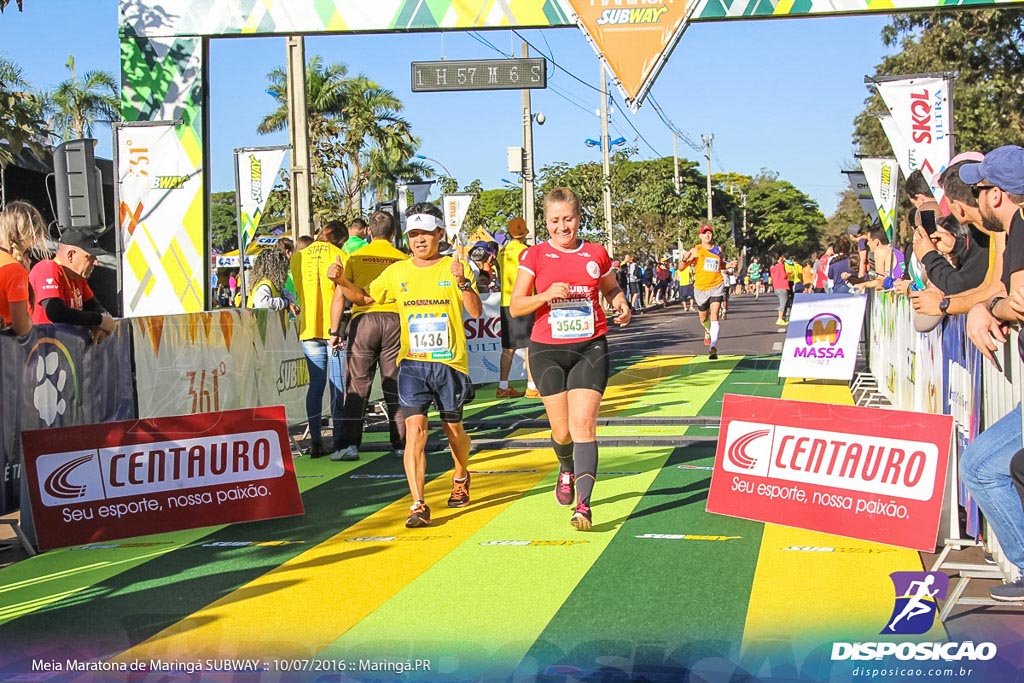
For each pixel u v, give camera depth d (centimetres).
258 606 455
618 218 3023
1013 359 435
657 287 3034
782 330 1662
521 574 492
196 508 613
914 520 506
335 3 980
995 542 482
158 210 991
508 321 1184
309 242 1095
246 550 562
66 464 591
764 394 1093
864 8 946
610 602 443
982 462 423
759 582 466
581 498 562
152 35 989
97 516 595
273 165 1415
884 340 1045
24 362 632
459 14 979
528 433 932
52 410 662
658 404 1041
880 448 525
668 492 670
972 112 2484
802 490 555
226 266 3084
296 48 1402
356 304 816
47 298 660
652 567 496
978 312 448
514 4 977
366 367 833
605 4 968
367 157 3294
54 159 859
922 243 608
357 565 520
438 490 709
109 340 725
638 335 1583
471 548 545
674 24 967
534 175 2047
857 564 491
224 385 884
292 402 1018
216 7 986
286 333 1011
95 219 858
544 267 574
